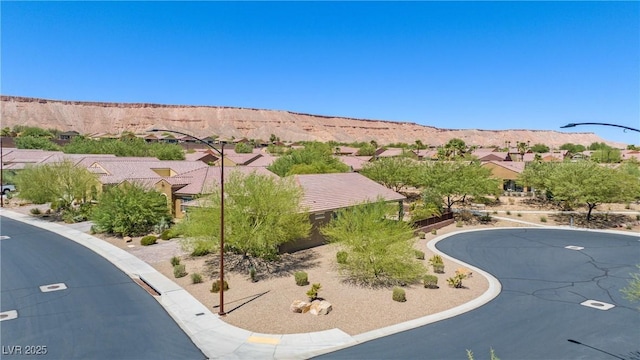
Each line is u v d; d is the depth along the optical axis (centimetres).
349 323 1781
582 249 3328
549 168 5516
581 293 2230
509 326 1777
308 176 3769
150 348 1549
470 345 1590
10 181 6259
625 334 1705
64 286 2244
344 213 2675
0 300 2025
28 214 4584
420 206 4500
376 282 2355
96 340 1609
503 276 2559
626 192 4297
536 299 2127
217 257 2873
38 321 1784
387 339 1634
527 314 1916
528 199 5725
